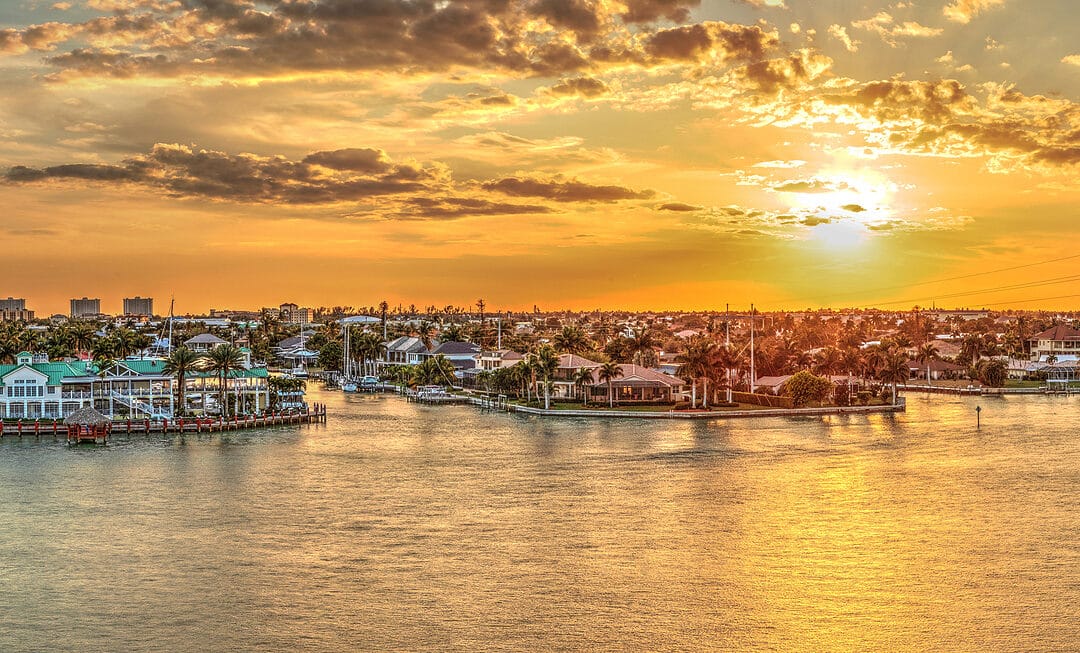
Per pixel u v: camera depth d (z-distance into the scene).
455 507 103.50
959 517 97.88
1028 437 161.50
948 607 70.75
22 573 79.31
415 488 114.56
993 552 84.56
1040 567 80.06
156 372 193.12
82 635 66.19
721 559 82.69
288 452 145.50
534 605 71.50
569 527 94.06
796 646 63.97
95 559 83.19
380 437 164.50
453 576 78.12
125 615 69.81
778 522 95.94
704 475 122.81
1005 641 64.62
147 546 87.31
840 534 91.06
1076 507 102.81
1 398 178.00
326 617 69.25
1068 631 66.25
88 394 183.88
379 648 63.81
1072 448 147.50
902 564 81.06
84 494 110.88
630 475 122.94
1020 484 116.12
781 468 128.00
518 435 166.50
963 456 138.88
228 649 63.81
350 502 106.25
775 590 74.56
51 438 162.12
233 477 122.31
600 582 76.62
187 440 160.88
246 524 95.56
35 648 64.12
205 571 79.69
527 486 115.69
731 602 71.94
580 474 124.00
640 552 84.88
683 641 64.81
